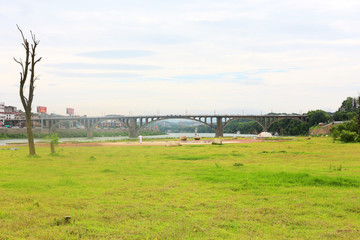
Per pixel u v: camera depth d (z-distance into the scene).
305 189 11.42
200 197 10.36
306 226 7.39
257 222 7.69
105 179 14.13
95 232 6.97
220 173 15.39
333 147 38.09
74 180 13.74
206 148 37.06
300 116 153.00
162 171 16.91
